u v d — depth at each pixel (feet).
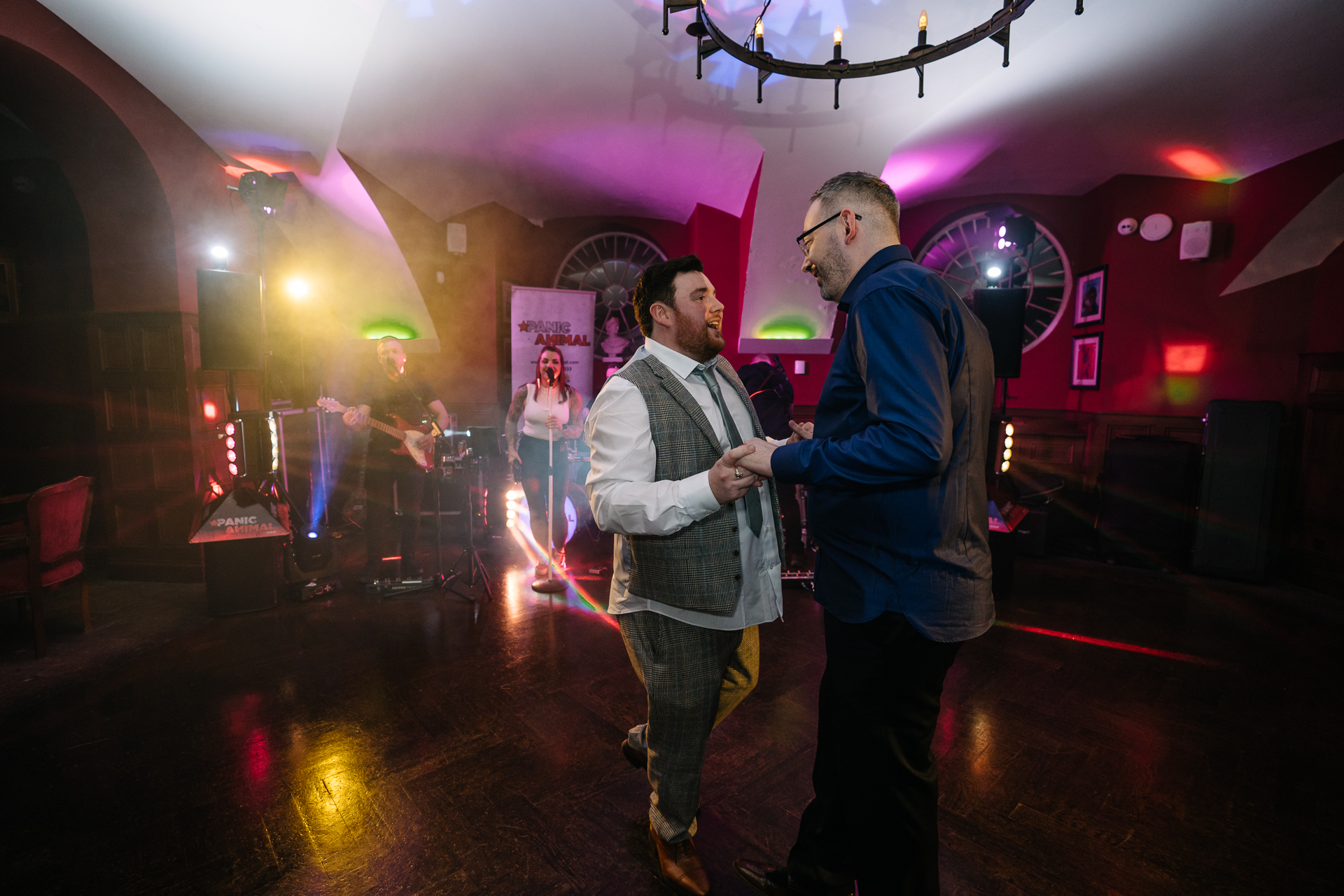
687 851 5.16
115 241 12.12
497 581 12.87
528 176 16.46
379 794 6.27
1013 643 10.24
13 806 6.04
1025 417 18.13
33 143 14.01
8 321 13.80
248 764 6.73
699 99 12.32
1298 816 6.16
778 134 13.20
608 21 9.97
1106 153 14.51
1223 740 7.48
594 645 9.80
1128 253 16.08
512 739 7.25
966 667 9.34
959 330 3.52
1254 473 13.42
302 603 11.55
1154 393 15.83
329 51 10.76
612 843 5.65
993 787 6.54
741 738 7.38
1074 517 16.79
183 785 6.37
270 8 9.75
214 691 8.29
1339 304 12.73
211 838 5.64
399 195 16.75
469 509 12.01
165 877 5.18
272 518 10.99
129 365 12.33
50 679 8.59
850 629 3.83
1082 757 7.11
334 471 18.04
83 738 7.20
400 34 10.33
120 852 5.46
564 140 14.28
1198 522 13.98
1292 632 10.85
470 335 19.62
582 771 6.66
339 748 7.05
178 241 12.07
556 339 19.43
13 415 14.17
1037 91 11.76
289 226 15.83
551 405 13.71
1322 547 12.93
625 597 4.95
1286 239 13.64
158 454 12.46
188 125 12.28
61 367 14.06
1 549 8.92
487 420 19.86
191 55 10.70
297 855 5.44
